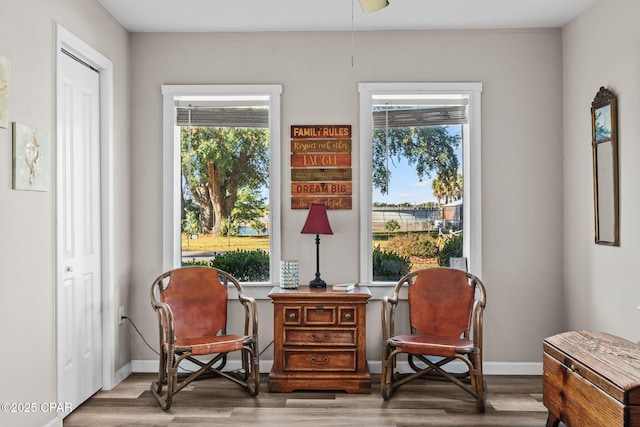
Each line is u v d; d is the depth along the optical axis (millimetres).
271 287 4078
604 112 3373
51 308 2871
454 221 4156
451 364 4012
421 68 4059
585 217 3699
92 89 3539
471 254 4023
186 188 4219
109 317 3652
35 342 2713
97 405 3373
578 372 2523
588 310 3666
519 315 4047
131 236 4078
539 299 4047
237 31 4086
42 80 2787
